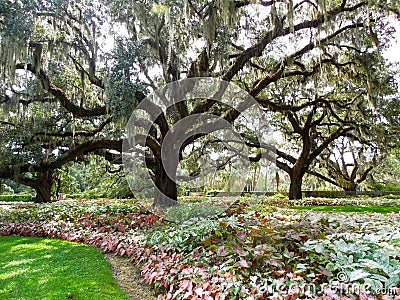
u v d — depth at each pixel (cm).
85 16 891
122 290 323
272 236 331
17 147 1089
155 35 805
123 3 786
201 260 327
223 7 742
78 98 1078
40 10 805
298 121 1555
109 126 1124
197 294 251
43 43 888
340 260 264
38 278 342
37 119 1091
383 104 1382
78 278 341
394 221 561
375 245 294
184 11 734
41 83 895
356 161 2017
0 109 962
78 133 1084
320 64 990
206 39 776
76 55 969
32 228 634
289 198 1548
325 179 1958
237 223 408
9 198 2345
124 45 787
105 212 685
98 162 1524
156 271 332
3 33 714
